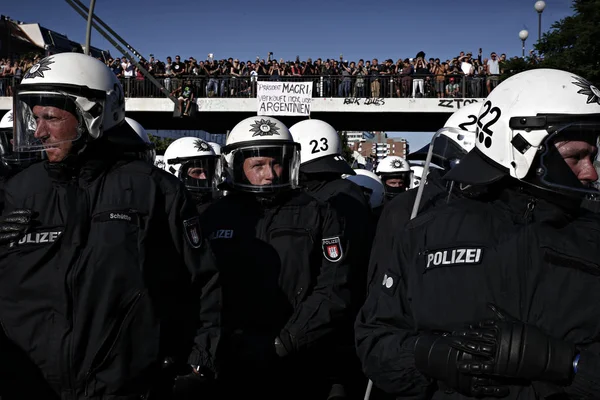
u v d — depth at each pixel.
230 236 3.23
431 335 1.68
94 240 2.12
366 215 4.18
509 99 1.75
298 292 3.11
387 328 1.86
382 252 3.08
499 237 1.67
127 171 2.27
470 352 1.51
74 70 2.26
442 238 1.75
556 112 1.64
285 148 3.25
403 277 1.87
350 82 20.36
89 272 2.09
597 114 1.62
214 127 23.50
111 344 2.08
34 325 2.08
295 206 3.25
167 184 2.32
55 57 2.31
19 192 2.22
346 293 3.16
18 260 2.10
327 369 3.38
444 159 3.22
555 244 1.58
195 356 2.29
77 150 2.23
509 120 1.71
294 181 3.28
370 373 1.85
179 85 20.59
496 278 1.62
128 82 20.72
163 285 2.25
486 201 1.79
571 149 1.64
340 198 4.21
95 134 2.26
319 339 3.03
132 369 2.11
